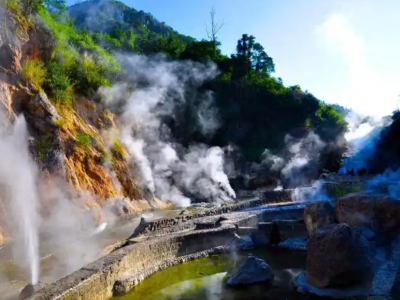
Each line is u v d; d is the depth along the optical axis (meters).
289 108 36.03
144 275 9.08
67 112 18.33
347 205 10.99
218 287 8.59
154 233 12.04
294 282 8.46
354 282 7.77
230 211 16.72
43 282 8.07
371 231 10.27
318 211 11.79
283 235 12.58
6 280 8.66
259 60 46.00
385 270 7.03
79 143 17.53
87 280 7.09
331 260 7.77
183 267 10.14
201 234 11.66
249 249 11.90
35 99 16.00
